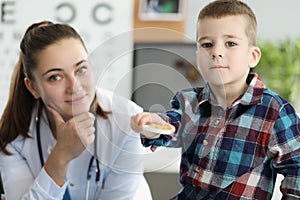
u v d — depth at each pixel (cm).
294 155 108
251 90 114
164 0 253
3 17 260
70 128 111
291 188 107
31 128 125
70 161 118
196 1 256
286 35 254
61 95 109
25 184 124
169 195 116
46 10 259
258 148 110
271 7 255
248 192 109
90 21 258
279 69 234
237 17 112
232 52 111
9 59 258
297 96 233
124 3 255
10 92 126
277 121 110
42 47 108
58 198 117
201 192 112
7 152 125
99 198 125
